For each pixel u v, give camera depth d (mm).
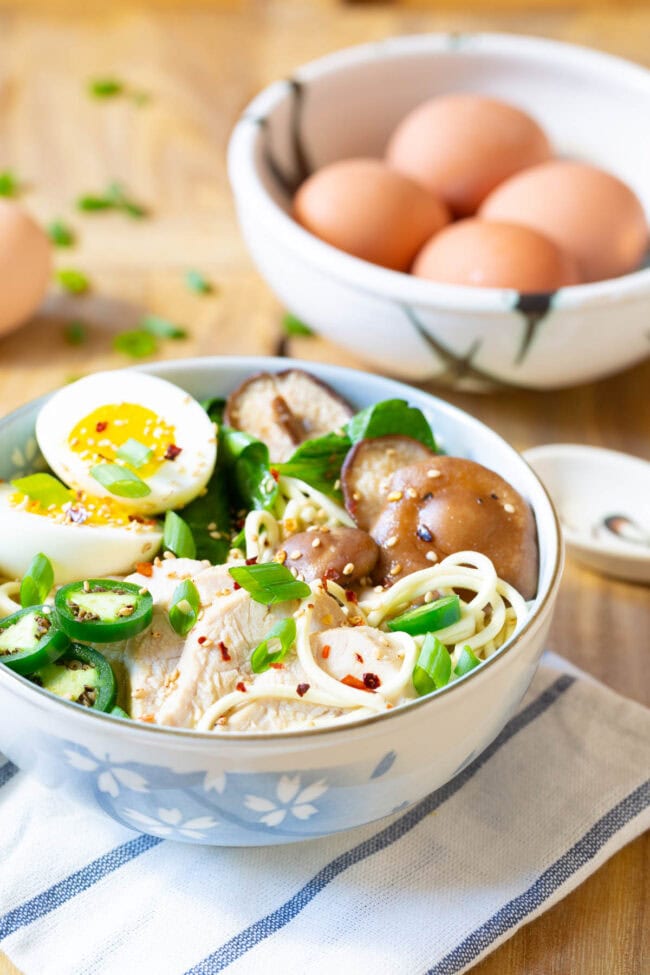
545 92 834
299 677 557
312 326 744
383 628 584
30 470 620
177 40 1010
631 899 574
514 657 543
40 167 875
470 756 560
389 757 532
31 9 1053
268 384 639
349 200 747
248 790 528
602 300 688
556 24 1019
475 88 840
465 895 564
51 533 586
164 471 612
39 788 586
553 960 559
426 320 700
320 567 581
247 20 1037
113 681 555
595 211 748
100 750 527
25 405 615
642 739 606
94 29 1026
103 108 924
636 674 640
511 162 786
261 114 781
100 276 807
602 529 688
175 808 537
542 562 586
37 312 788
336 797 536
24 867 565
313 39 1009
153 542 598
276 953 550
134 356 764
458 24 1017
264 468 620
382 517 597
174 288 804
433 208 760
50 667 558
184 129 912
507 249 719
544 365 716
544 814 585
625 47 981
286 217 721
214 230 840
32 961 546
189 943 551
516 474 603
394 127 841
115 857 570
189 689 553
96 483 607
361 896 563
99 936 552
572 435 741
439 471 597
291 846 575
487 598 579
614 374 776
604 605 667
